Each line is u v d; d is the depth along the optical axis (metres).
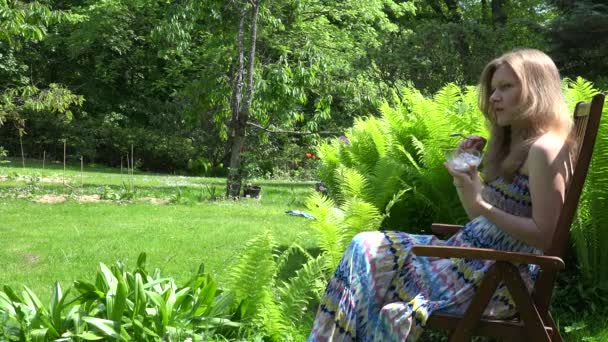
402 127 5.95
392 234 3.23
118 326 3.60
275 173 22.98
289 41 18.27
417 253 2.84
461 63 14.78
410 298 3.11
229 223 9.90
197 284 4.18
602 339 4.21
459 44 14.99
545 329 2.85
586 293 4.83
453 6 31.23
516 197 3.04
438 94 5.78
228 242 8.12
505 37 15.20
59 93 15.84
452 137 5.36
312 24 20.50
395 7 25.31
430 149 5.39
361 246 3.19
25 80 27.67
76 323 3.64
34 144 28.33
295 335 4.05
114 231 8.93
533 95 3.02
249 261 4.18
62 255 7.16
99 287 3.98
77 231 8.56
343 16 23.98
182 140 27.80
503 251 2.83
